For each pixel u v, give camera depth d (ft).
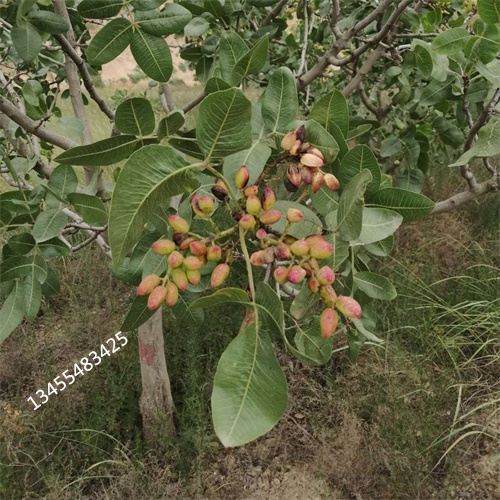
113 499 9.93
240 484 10.55
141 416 12.00
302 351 3.85
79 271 16.34
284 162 3.74
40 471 10.26
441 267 15.67
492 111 6.76
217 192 3.51
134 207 2.92
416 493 9.61
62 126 5.64
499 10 4.91
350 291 4.14
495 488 9.89
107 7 4.62
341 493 10.12
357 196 3.32
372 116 18.15
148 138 3.71
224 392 2.82
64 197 5.49
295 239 3.54
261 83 10.63
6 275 5.31
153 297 3.29
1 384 13.35
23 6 4.27
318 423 11.42
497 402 11.16
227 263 3.55
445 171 19.95
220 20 7.39
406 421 10.40
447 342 12.24
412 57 8.54
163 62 4.81
